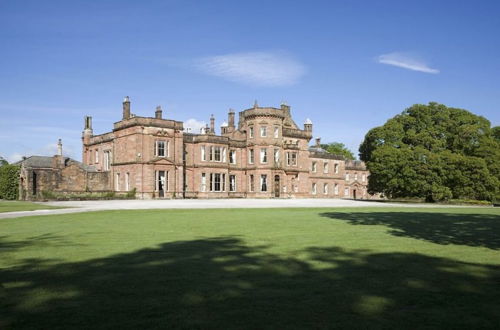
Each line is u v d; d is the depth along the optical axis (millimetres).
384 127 58594
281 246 12938
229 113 73875
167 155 56469
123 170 56281
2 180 58031
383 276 9000
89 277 8836
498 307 6918
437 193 51281
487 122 56500
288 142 69750
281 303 7059
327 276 8984
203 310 6688
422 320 6293
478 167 49812
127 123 55406
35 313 6535
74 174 56562
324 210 31359
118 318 6309
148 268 9711
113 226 18828
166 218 23078
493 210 33500
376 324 6113
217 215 25359
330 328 5945
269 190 63688
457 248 12719
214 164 62531
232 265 10070
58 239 14516
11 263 10305
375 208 35281
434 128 56281
